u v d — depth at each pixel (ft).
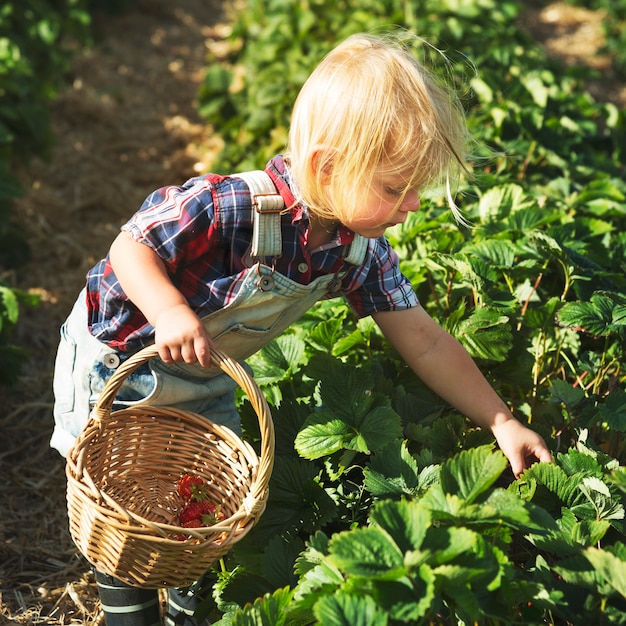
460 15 18.22
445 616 5.41
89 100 19.88
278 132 15.80
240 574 6.26
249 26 21.02
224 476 6.15
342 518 6.61
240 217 5.80
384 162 5.53
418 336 6.67
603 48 25.46
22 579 8.10
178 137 19.36
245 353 6.53
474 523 5.25
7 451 10.08
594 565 4.95
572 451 6.39
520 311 8.38
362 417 6.53
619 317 7.27
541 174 12.34
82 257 14.69
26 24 19.13
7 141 13.35
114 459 6.26
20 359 10.41
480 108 13.87
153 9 26.50
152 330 6.16
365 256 6.32
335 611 4.56
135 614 6.61
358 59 5.67
